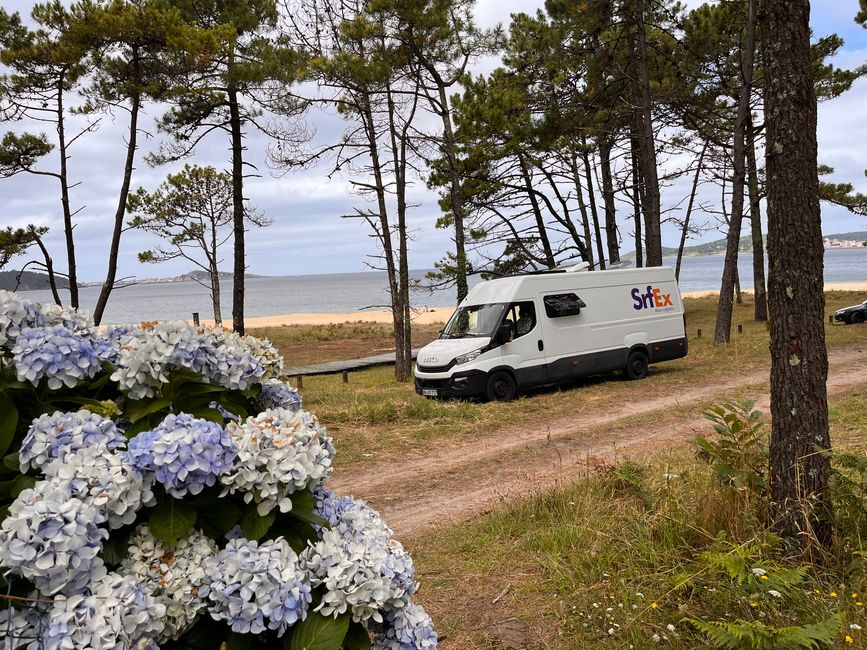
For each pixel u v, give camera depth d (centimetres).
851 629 329
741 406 544
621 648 371
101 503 167
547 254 2788
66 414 200
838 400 1139
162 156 1969
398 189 1973
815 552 428
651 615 393
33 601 158
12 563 150
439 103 2123
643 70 2295
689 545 466
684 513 497
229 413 246
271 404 275
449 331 1546
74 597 156
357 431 1185
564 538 535
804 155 443
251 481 190
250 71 1705
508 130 2225
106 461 179
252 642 187
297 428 212
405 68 1941
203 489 196
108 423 196
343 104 1941
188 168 3097
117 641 158
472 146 2248
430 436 1134
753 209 3042
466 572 520
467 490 813
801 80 439
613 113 2455
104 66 1781
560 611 426
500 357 1453
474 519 673
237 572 181
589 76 2456
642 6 2281
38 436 186
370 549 204
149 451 180
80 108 1853
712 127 2683
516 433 1140
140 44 1725
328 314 7300
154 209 3041
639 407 1311
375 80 1762
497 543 577
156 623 168
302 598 182
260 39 1850
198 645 187
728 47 2416
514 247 2738
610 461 869
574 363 1563
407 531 671
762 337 2266
